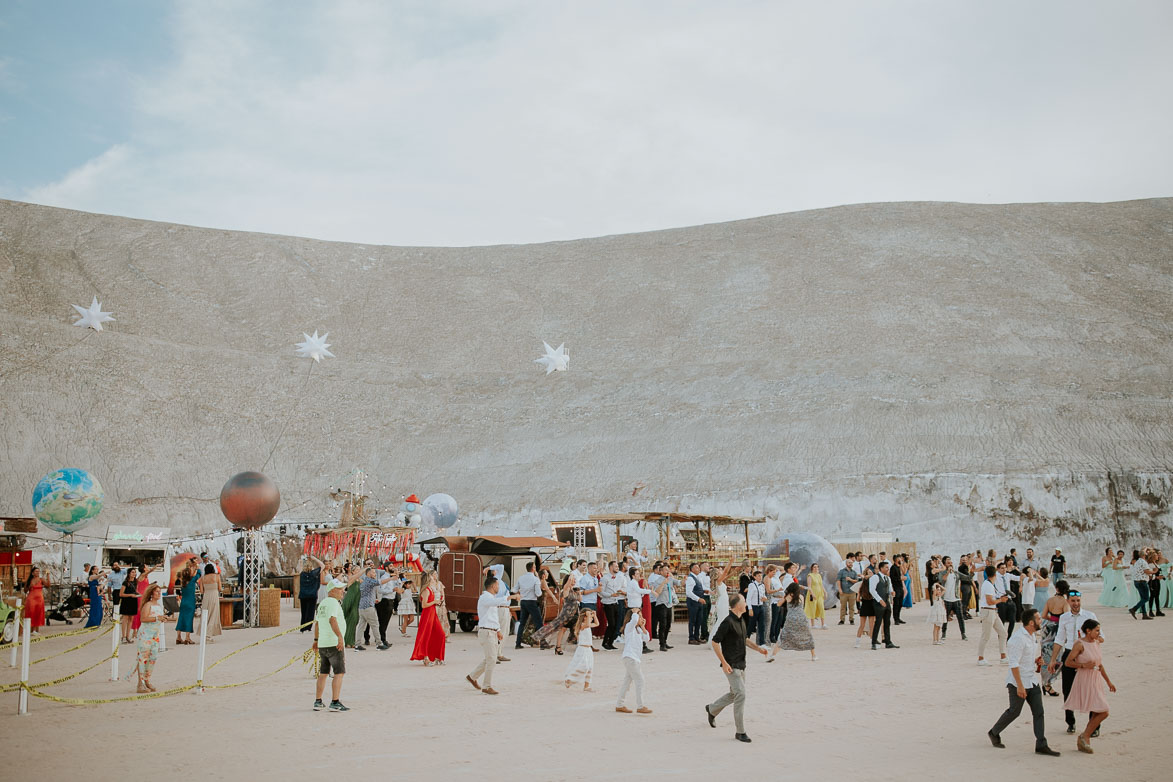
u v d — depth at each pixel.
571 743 10.25
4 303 84.62
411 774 8.81
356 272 108.88
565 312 96.06
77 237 104.00
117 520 57.09
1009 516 50.97
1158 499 51.06
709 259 102.81
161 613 14.28
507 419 73.25
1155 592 25.20
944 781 8.73
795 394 66.56
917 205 112.00
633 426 67.69
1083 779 8.89
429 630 17.20
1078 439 57.16
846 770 9.09
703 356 80.06
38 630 22.33
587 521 33.06
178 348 80.75
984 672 15.88
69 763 9.27
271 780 8.58
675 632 23.89
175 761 9.36
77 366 72.50
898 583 23.98
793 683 14.76
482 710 12.34
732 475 57.28
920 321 81.44
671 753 9.78
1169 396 63.47
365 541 32.50
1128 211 110.88
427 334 93.69
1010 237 101.38
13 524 28.92
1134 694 13.55
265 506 25.02
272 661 17.81
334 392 79.00
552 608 21.62
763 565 27.61
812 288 91.31
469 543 25.09
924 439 57.97
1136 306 85.25
